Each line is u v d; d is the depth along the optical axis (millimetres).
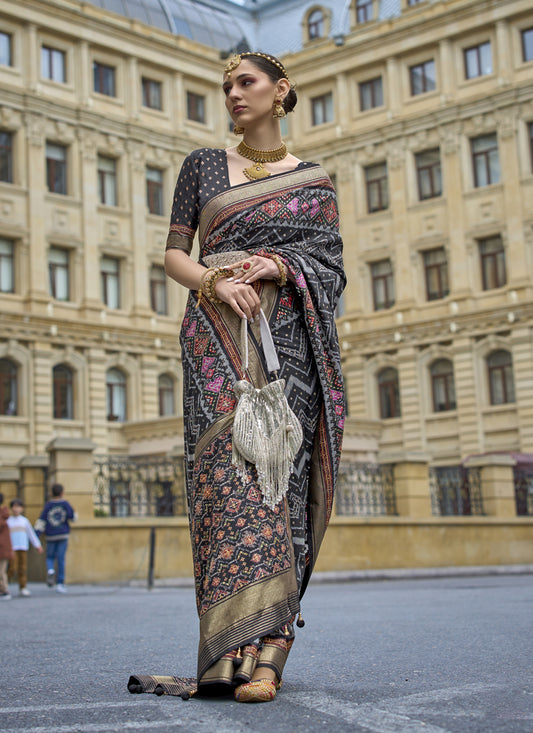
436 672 3219
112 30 36188
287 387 2826
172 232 3039
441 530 18688
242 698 2525
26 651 4484
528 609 6875
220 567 2600
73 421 33562
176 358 36656
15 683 3217
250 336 2830
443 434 35219
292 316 2875
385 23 37750
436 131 36500
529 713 2381
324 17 40531
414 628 5312
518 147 34781
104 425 34094
